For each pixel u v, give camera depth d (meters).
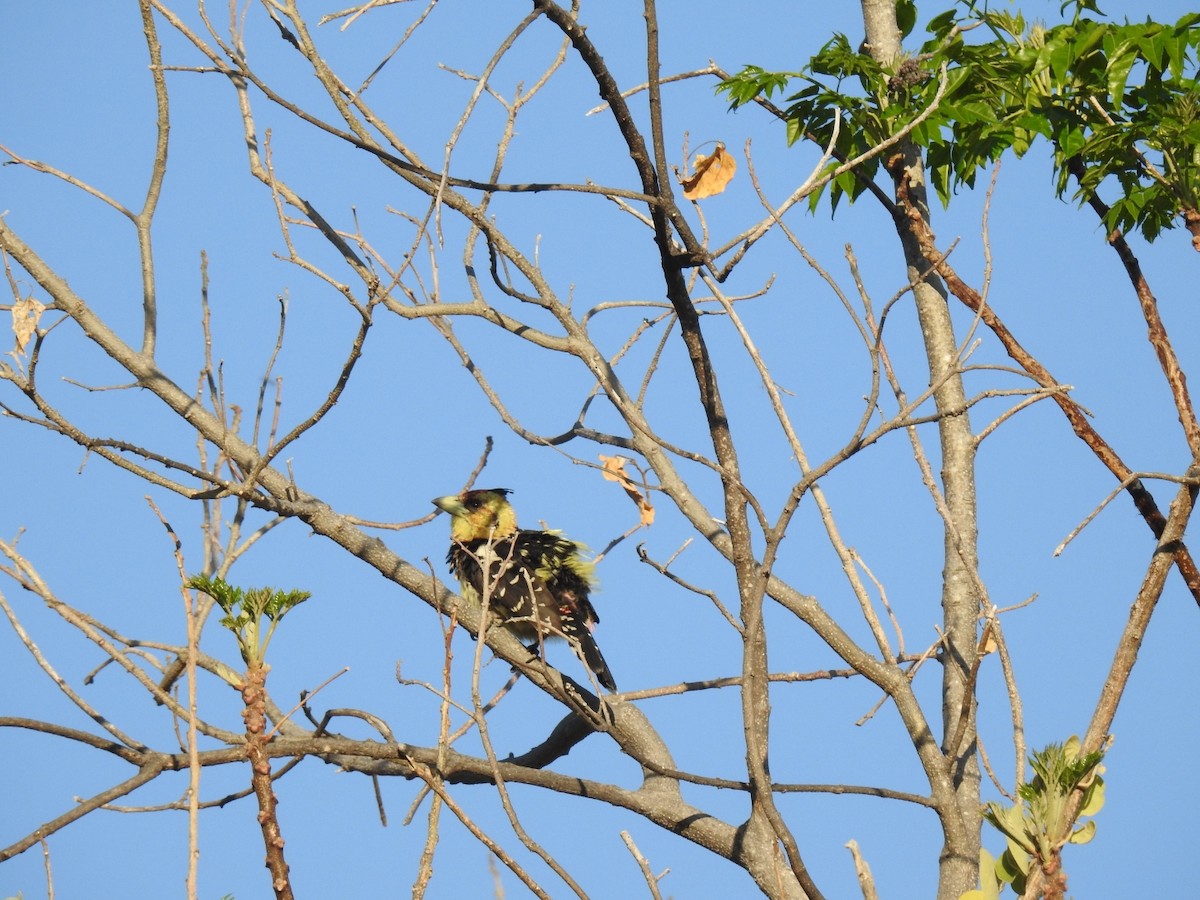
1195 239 11.06
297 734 10.59
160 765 8.86
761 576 8.05
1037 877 6.22
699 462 8.50
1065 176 12.12
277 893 7.26
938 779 9.71
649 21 10.35
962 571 11.16
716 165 10.78
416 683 7.96
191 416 10.98
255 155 11.38
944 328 11.96
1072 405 10.43
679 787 11.16
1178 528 8.82
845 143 12.57
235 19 11.05
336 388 9.43
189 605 7.05
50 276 11.14
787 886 9.91
